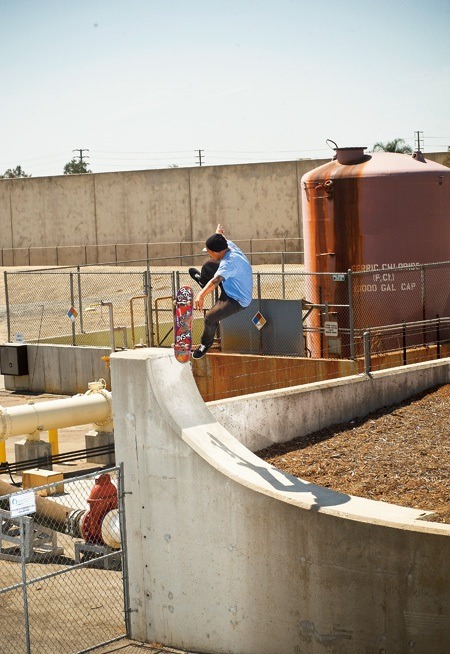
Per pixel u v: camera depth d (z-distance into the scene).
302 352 20.97
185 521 11.06
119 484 11.70
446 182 21.53
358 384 15.19
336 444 13.78
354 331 20.47
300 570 9.97
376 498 11.53
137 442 11.46
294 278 43.59
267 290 41.47
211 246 10.12
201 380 21.97
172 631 11.37
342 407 14.91
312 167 55.19
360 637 9.55
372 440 13.94
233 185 57.81
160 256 60.59
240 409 13.30
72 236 64.06
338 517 9.55
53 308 43.97
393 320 21.12
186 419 11.26
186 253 59.78
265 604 10.37
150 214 60.91
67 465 20.22
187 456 10.97
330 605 9.75
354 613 9.56
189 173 59.25
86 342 29.38
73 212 63.81
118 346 29.03
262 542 10.29
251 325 21.73
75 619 11.94
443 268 21.62
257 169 56.88
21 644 11.26
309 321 22.19
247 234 57.62
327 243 21.48
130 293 45.47
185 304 10.23
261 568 10.34
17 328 39.91
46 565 13.88
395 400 15.86
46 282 50.59
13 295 48.50
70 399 19.97
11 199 66.06
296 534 9.95
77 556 13.78
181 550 11.16
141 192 61.06
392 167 21.11
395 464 12.75
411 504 11.20
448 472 12.32
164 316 38.12
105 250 62.69
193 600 11.11
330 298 21.52
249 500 10.36
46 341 29.11
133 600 11.73
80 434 23.05
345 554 9.55
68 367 27.06
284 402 13.99
